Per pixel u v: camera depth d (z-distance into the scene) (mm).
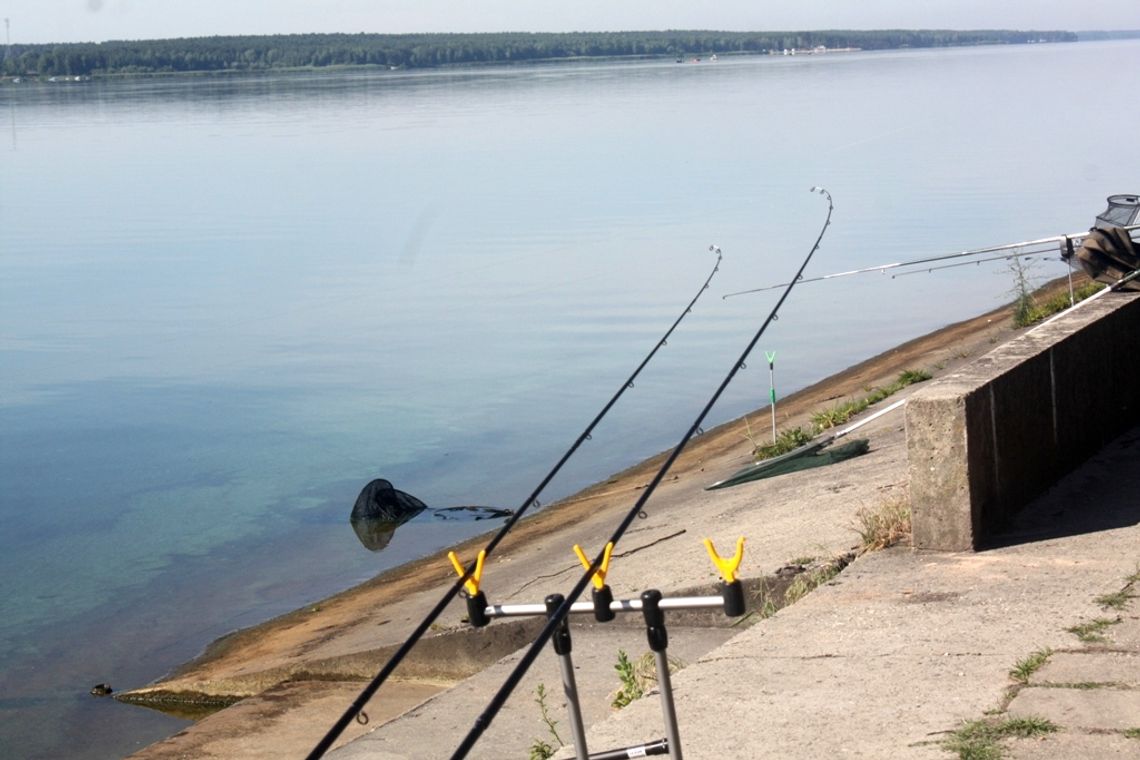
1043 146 63375
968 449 6789
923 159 60219
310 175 66812
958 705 5051
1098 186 45750
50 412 22078
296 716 8320
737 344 24922
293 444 19422
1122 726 4699
